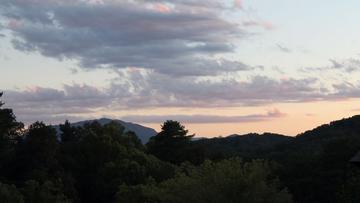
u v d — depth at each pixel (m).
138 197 64.56
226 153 106.00
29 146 90.31
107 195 89.88
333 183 56.50
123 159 91.75
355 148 58.44
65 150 103.06
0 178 83.56
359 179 39.38
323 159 60.62
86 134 107.50
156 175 85.50
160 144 108.19
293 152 79.62
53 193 78.69
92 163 97.56
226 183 33.97
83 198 92.44
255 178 34.22
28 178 84.00
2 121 95.94
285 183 59.72
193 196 34.59
